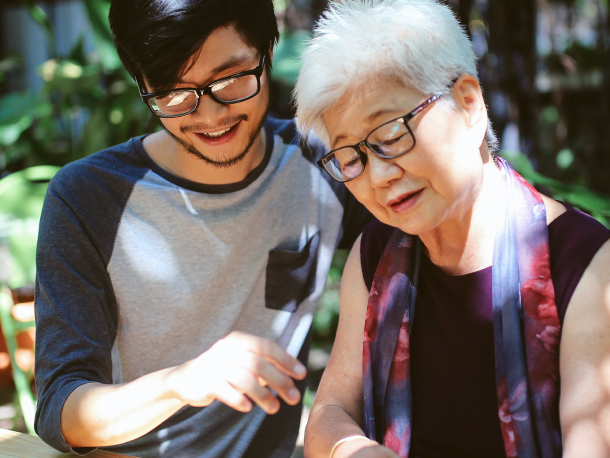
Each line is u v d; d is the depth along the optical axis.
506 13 2.74
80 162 1.25
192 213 1.26
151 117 1.80
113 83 3.57
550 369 0.92
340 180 1.00
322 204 1.38
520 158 2.39
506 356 0.95
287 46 2.91
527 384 0.93
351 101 0.91
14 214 2.23
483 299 1.01
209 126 1.12
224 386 0.83
